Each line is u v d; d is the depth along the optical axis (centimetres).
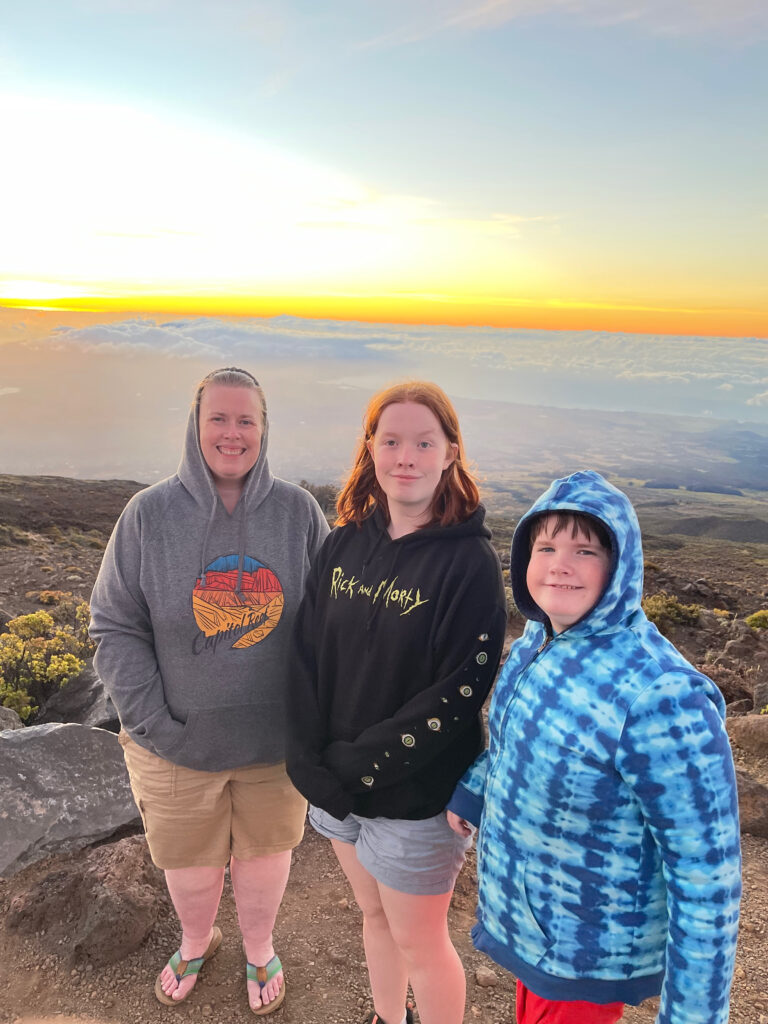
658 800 139
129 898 266
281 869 245
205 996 247
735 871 140
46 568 1245
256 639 231
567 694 149
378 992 223
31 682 523
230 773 235
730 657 952
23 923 272
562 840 150
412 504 195
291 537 239
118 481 4072
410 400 191
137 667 231
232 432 221
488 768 177
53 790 326
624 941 150
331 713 207
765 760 457
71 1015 238
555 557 153
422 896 198
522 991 176
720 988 140
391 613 190
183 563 228
